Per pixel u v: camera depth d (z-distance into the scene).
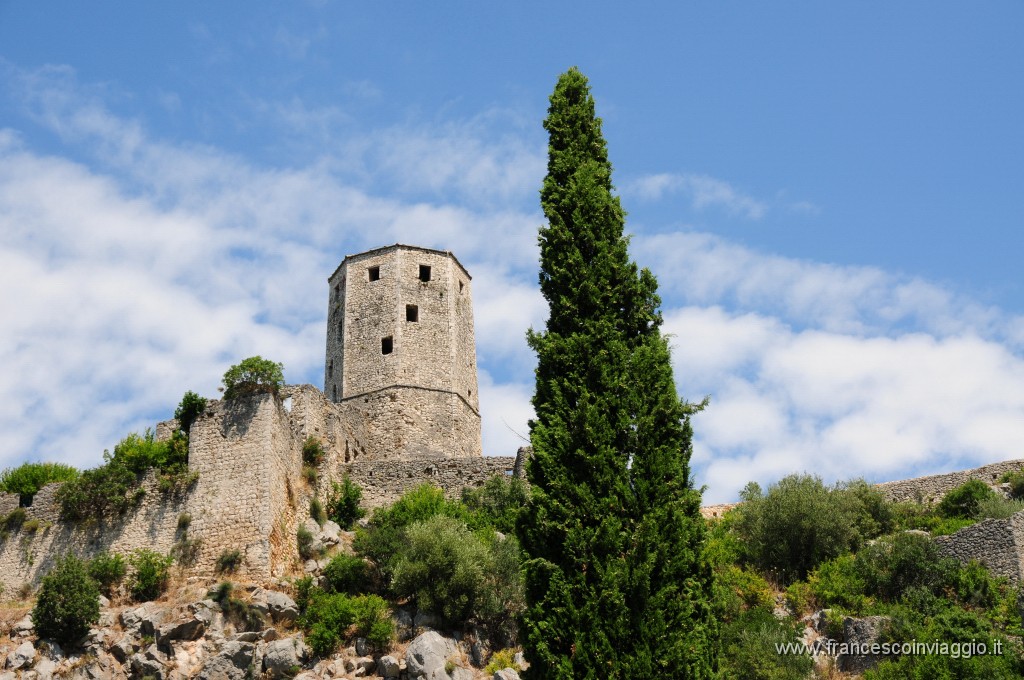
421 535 43.47
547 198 28.28
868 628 38.62
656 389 24.33
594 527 22.69
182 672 39.09
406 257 67.12
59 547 45.94
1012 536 42.09
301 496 48.78
